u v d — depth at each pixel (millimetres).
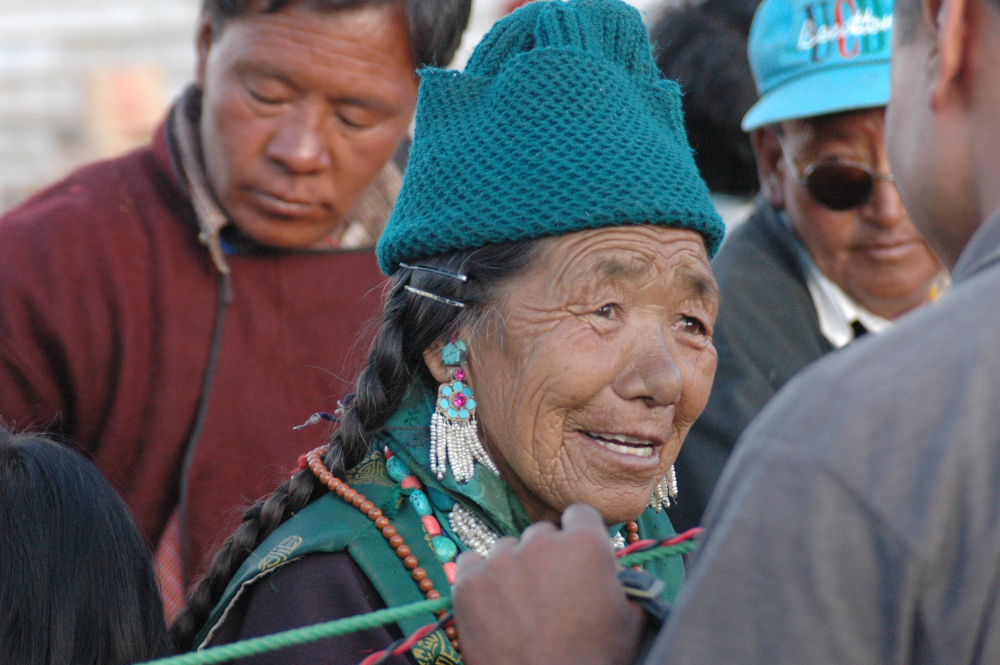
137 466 3742
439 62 3922
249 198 3801
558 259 2379
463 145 2471
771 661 1286
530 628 1702
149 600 2643
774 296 4039
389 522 2500
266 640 1873
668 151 2463
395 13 3713
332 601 2375
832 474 1293
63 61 13250
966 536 1270
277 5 3643
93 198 3898
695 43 5023
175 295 3832
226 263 3922
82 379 3732
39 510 2490
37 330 3688
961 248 1622
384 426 2580
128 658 2521
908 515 1271
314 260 4031
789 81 4027
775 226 4258
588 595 1714
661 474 2566
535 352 2387
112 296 3768
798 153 4023
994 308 1354
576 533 1767
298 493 2611
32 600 2416
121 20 13312
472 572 1783
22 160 12750
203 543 3688
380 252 2662
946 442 1285
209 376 3809
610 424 2389
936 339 1348
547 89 2414
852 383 1340
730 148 5047
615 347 2383
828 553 1282
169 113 4156
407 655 2340
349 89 3670
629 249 2369
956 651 1273
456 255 2486
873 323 4238
